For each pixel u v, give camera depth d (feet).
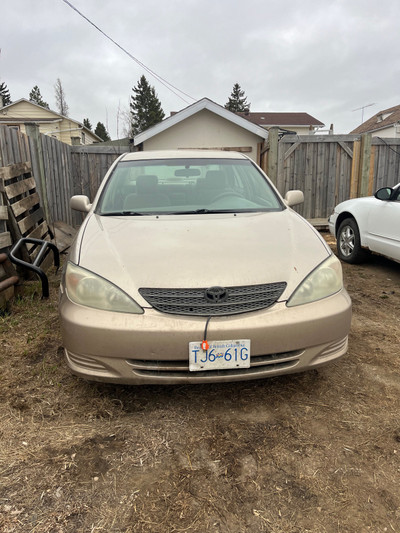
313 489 6.00
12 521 5.40
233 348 6.93
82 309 7.21
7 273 13.07
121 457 6.63
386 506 5.70
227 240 8.37
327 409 7.97
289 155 28.50
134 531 5.29
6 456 6.57
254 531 5.31
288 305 7.27
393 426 7.43
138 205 10.67
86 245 8.33
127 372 7.10
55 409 7.88
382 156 29.27
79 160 28.45
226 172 12.10
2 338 10.82
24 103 95.04
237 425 7.48
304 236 8.89
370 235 17.79
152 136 40.01
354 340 11.10
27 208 16.34
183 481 6.14
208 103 39.37
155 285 7.13
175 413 7.83
